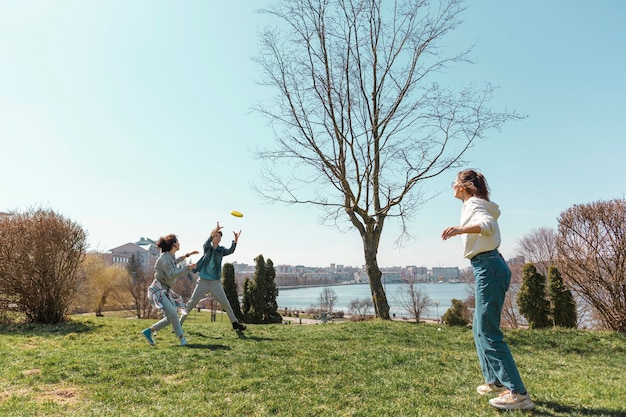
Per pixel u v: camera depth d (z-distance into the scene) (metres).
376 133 14.07
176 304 7.79
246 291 28.75
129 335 8.98
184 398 4.33
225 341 7.76
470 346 8.60
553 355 8.58
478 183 4.20
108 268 41.06
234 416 3.82
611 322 12.37
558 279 14.08
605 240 12.38
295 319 59.16
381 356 6.39
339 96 13.77
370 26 14.05
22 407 3.97
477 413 3.71
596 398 4.12
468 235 3.89
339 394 4.41
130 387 4.75
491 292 3.76
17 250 11.20
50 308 11.41
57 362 5.80
